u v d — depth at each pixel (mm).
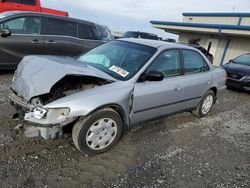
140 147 3699
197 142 4176
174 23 20750
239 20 18875
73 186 2676
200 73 4926
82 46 7535
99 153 3316
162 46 4172
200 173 3254
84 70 3225
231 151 4016
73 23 7395
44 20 6801
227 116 5883
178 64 4383
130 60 3885
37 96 2977
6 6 8977
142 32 18281
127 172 3055
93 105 2994
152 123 4648
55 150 3291
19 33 6379
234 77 8766
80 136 3049
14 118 3305
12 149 3158
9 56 6312
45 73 3123
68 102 2895
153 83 3809
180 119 5125
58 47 7078
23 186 2555
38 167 2893
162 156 3541
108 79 3330
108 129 3305
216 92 5500
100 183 2785
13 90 3375
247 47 17219
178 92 4289
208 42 19891
